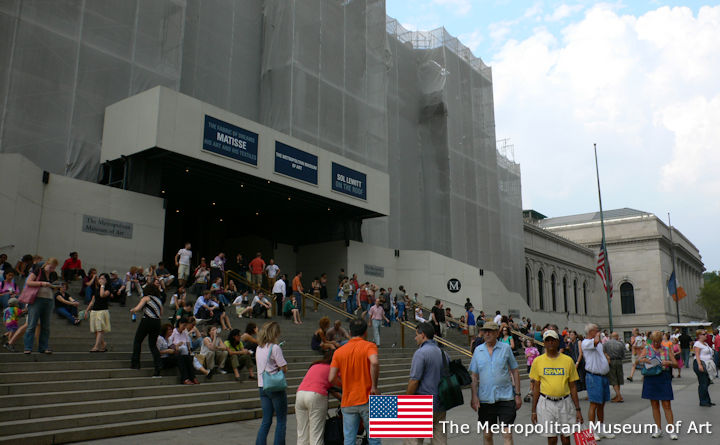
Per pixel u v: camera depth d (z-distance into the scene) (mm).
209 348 11469
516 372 6699
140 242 19000
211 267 19656
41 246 16547
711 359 13062
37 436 7441
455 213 36219
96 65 20391
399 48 37781
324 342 13344
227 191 24641
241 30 27797
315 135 26844
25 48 18766
